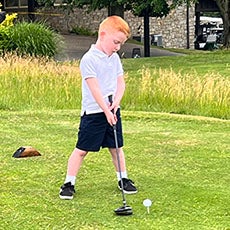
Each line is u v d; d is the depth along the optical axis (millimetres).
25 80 16422
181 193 7348
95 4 34312
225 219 6527
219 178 8102
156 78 17703
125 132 11930
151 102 15836
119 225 6328
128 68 24156
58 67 17609
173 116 14102
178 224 6363
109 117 6785
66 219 6508
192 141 10891
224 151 9898
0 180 7953
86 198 7156
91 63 6770
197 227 6289
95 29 42094
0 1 40469
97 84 6770
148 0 31797
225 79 17219
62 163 8875
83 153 7078
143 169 8570
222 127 12836
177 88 15805
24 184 7758
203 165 8859
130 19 43125
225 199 7141
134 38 42750
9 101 15391
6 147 10078
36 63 17859
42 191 7453
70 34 41594
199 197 7195
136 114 14234
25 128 12094
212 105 15195
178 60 26469
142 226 6301
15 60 18703
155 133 11844
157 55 36312
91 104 6875
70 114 14031
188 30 45500
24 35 24047
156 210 6754
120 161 7215
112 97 6883
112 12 34969
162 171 8461
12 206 6906
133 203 6977
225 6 31500
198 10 45344
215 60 25906
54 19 41719
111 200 7078
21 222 6434
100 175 8133
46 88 16125
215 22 52625
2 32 23938
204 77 17188
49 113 14102
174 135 11602
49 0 38250
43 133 11562
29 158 9203
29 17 39750
